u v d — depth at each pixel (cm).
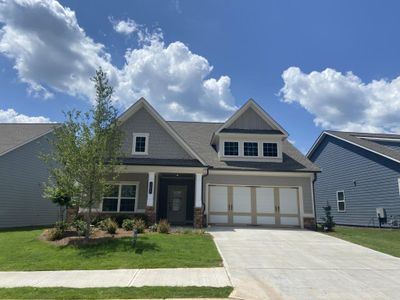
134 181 1714
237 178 1759
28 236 1216
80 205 1109
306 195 1752
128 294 576
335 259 904
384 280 686
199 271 749
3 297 562
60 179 1098
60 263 825
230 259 881
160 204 1992
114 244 1026
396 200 1742
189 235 1239
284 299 557
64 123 1120
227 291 595
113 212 1662
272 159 1850
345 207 2167
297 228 1692
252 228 1617
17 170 1856
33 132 2056
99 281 666
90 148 1083
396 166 1758
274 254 963
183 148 1716
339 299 559
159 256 891
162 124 1744
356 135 2373
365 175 1998
